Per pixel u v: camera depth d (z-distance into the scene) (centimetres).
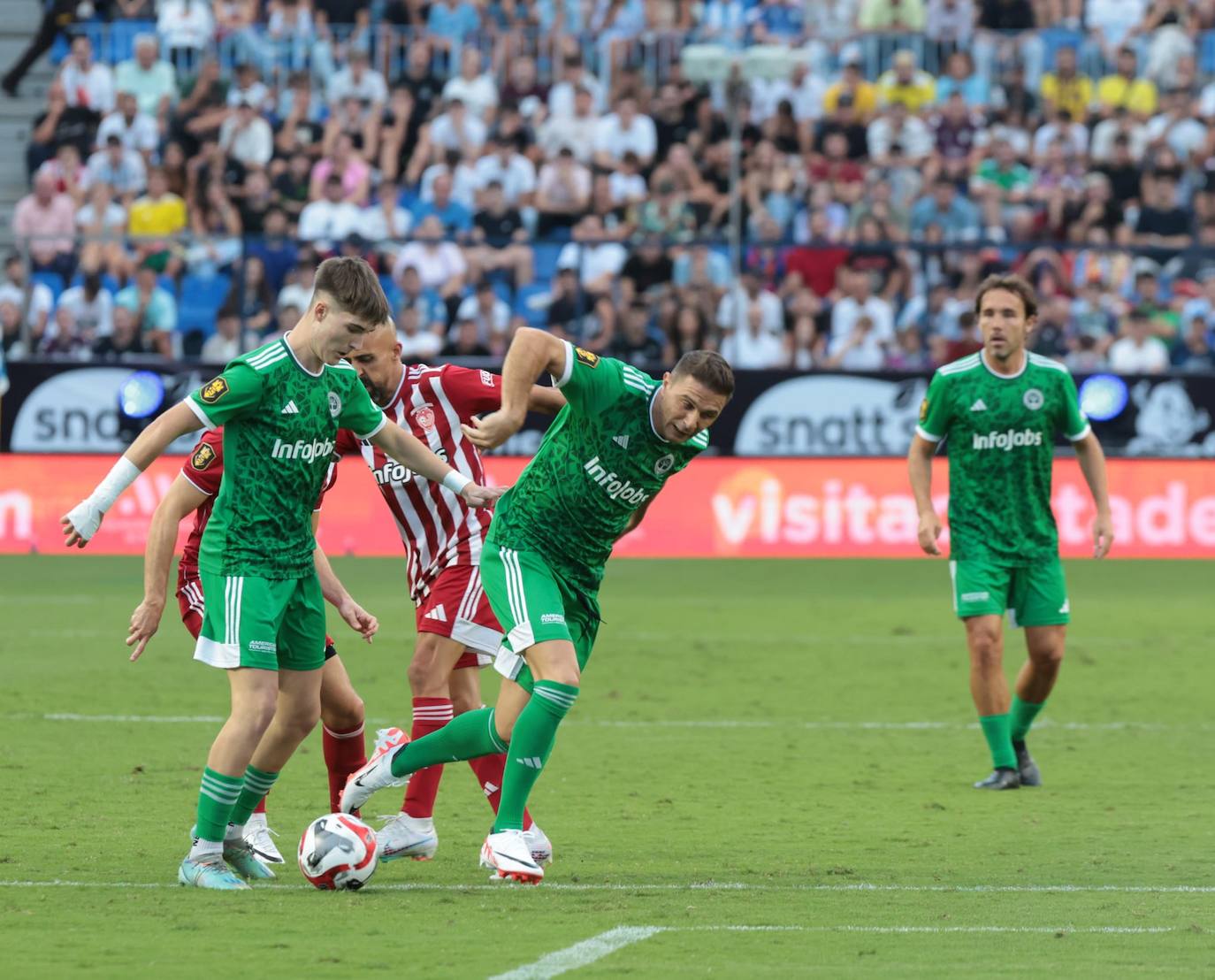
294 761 3047
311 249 6988
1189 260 7225
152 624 2036
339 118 8456
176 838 2352
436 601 2330
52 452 6612
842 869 2209
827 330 7131
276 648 2061
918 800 2758
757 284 7081
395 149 8406
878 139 8462
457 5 8881
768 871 2197
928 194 8006
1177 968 1688
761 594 5750
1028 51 8962
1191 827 2541
